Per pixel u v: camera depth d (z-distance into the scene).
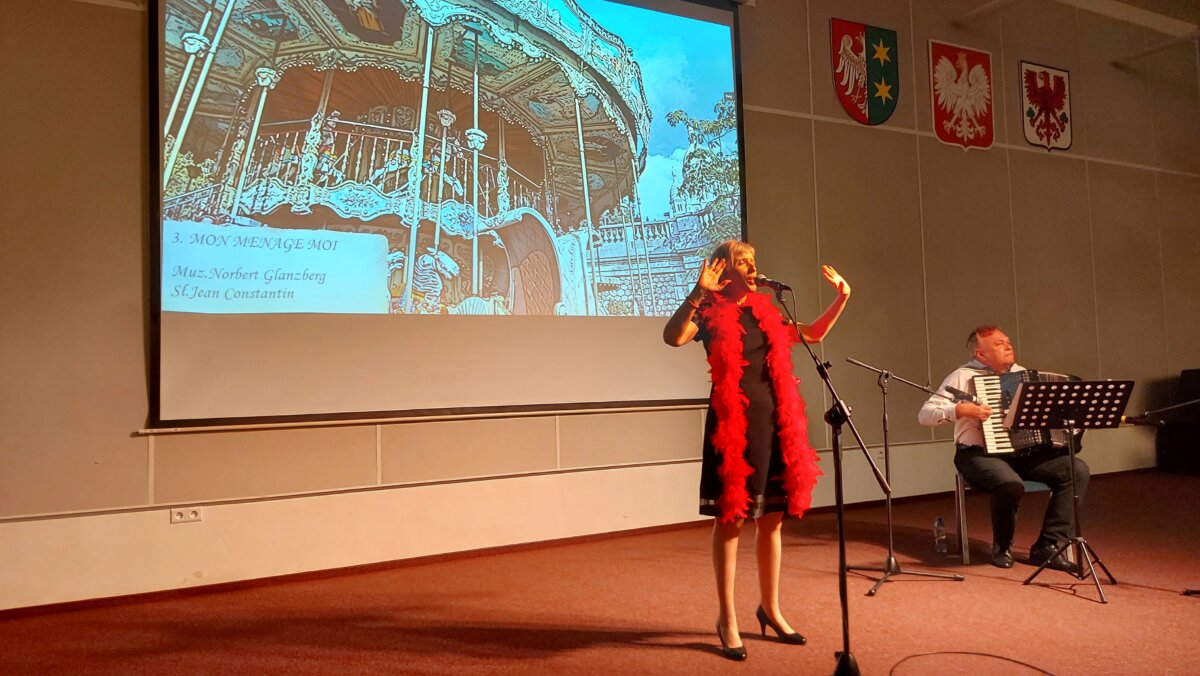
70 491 3.44
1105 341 7.02
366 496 4.00
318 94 3.94
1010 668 2.39
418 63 4.19
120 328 3.57
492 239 4.34
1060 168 6.91
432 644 2.73
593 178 4.65
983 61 6.54
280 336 3.81
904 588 3.34
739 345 2.50
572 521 4.54
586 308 4.59
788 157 5.52
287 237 3.84
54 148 3.50
